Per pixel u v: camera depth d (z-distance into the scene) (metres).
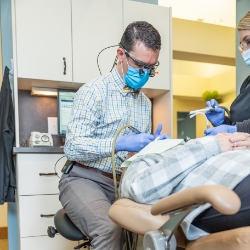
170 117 2.33
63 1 2.05
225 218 0.52
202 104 7.39
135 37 1.14
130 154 1.08
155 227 0.59
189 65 5.84
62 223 1.09
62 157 1.82
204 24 4.51
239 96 1.31
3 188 1.75
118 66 1.22
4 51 2.13
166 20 2.33
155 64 1.22
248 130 1.03
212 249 0.52
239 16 2.43
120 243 0.90
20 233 1.72
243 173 0.54
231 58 4.79
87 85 1.17
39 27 1.98
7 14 2.14
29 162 1.76
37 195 1.77
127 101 1.24
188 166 0.61
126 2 2.22
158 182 0.61
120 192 0.76
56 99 2.31
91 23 2.12
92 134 1.11
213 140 0.65
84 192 1.06
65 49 2.04
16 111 1.89
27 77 1.94
